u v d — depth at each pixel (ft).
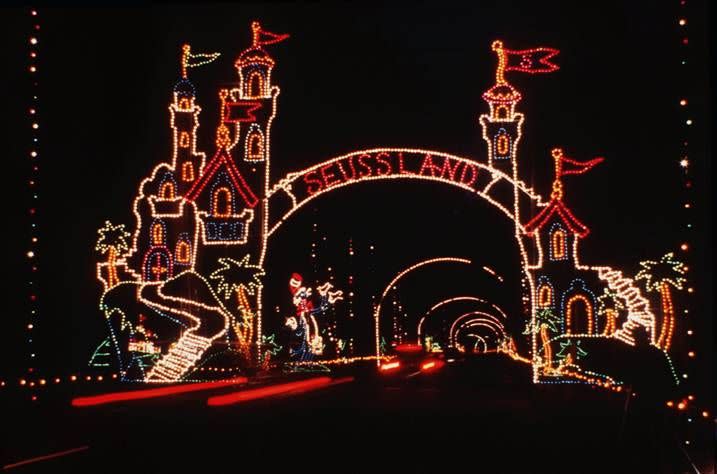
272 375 87.04
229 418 54.44
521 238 73.20
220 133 77.15
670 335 63.87
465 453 39.52
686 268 52.06
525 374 108.17
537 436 45.91
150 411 58.39
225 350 84.43
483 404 65.87
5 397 65.87
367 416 56.59
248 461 36.70
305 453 39.22
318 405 64.95
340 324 133.59
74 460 36.27
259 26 77.41
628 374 67.77
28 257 72.28
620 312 72.54
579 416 55.47
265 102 78.48
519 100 73.72
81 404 62.28
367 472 34.30
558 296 74.38
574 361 75.77
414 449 40.78
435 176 73.97
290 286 105.50
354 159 75.66
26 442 41.52
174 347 80.94
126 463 35.63
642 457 38.17
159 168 78.69
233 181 77.41
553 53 72.95
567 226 72.69
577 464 36.37
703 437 43.06
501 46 74.18
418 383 94.32
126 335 82.12
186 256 78.54
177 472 33.86
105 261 81.35
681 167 56.03
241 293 80.74
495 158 74.13
